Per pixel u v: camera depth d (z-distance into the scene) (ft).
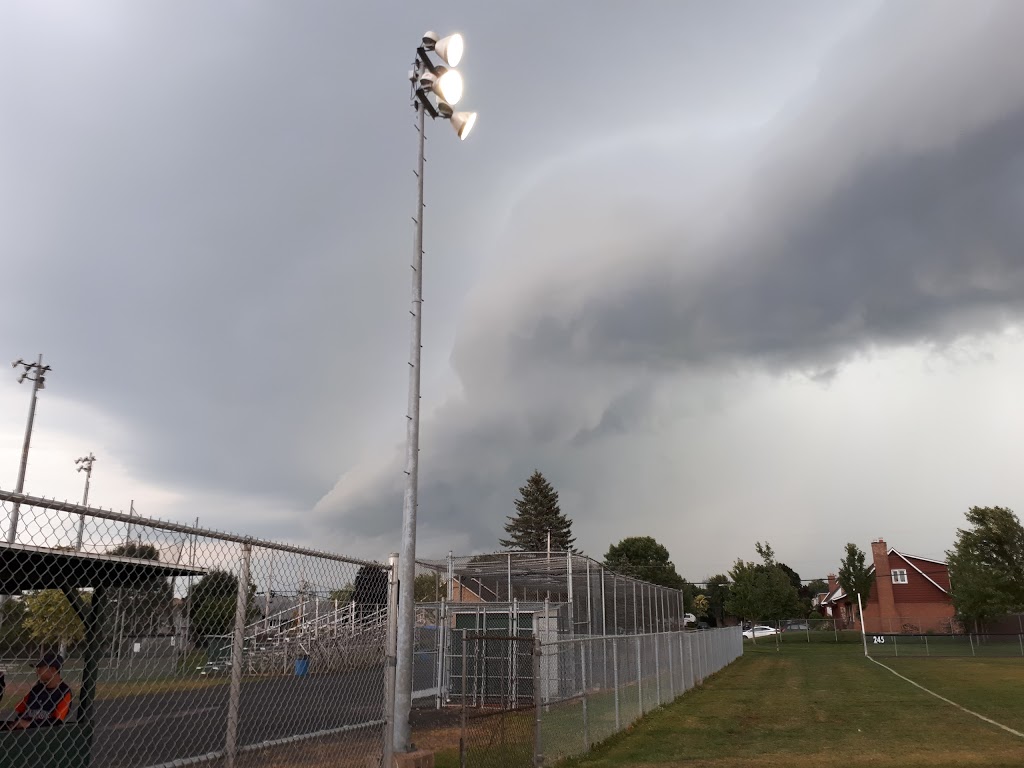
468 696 66.33
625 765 37.70
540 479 265.95
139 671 17.11
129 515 14.74
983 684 79.51
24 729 15.97
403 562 28.45
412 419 31.22
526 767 33.22
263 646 26.96
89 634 17.33
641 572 266.77
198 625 17.20
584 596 80.18
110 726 17.11
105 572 17.13
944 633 183.11
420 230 33.71
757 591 192.75
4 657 15.99
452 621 73.51
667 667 68.39
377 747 24.63
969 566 152.76
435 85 33.88
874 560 205.87
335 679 28.71
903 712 58.29
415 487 30.19
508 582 76.64
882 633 192.54
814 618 272.10
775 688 79.15
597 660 68.90
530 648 68.13
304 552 20.31
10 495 12.57
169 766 16.37
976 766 37.47
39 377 128.77
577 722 40.63
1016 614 155.12
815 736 47.19
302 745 21.71
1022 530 151.33
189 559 16.88
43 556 15.71
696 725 52.03
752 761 39.04
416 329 32.50
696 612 312.09
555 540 256.11
